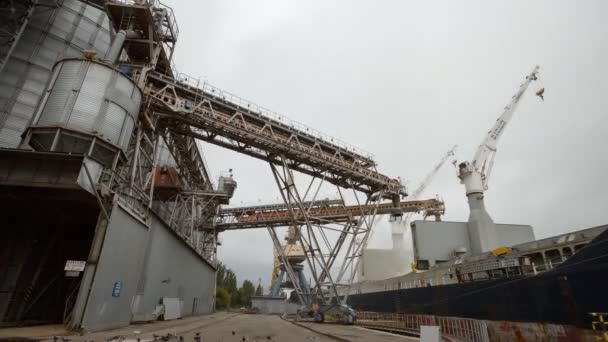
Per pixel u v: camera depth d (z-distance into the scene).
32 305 19.41
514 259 21.12
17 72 28.52
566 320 14.38
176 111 24.89
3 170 15.60
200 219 53.28
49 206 19.00
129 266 20.23
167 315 28.61
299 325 28.34
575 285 14.20
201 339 14.01
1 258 19.36
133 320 22.73
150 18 24.70
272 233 43.59
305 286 90.94
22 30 27.02
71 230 23.20
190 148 37.69
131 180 21.44
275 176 32.16
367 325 29.22
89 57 19.31
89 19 34.03
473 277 24.31
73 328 14.72
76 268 16.22
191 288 41.38
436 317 20.59
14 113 27.48
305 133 32.56
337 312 30.88
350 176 35.31
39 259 20.94
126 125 19.94
